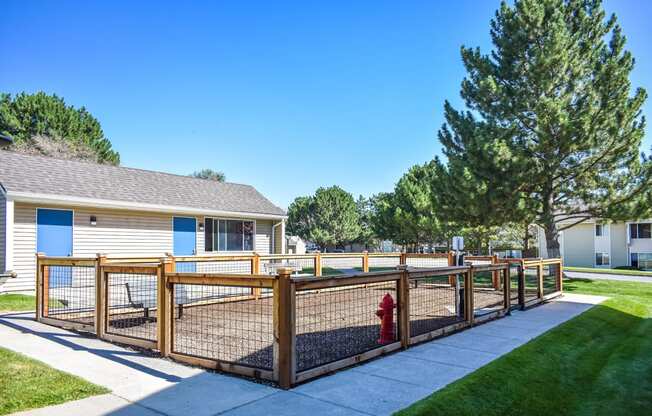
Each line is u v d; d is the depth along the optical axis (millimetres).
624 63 15078
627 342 7430
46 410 3693
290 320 4387
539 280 11031
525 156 14891
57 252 12453
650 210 14898
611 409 4520
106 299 6477
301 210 52094
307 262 22781
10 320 7910
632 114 14812
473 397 4176
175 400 3961
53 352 5633
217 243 16828
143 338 6102
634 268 31828
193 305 9320
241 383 4441
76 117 29578
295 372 4406
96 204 12945
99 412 3662
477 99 16250
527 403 4316
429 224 28047
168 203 14984
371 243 52969
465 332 7195
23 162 13383
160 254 13711
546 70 14867
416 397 4082
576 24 15867
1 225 11688
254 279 4602
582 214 17594
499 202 14789
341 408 3795
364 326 7207
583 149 14711
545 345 6359
